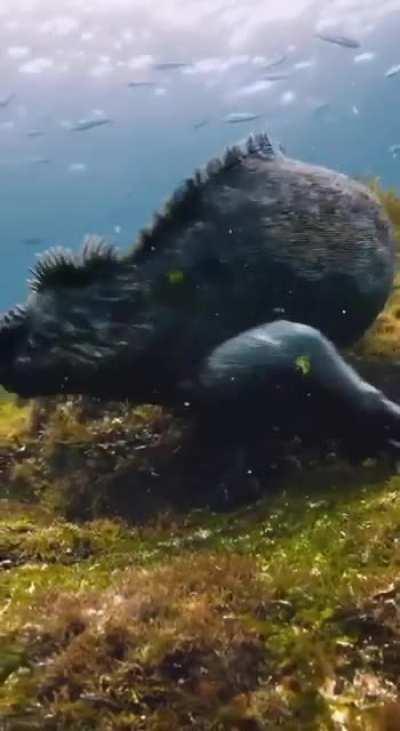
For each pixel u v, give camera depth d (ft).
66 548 3.52
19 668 2.78
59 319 3.52
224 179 3.80
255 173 3.85
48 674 2.74
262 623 2.82
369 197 4.04
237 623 2.80
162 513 3.68
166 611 2.84
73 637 2.82
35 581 3.22
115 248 3.63
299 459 3.72
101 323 3.54
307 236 3.80
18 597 3.09
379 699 2.68
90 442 4.05
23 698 2.71
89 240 3.61
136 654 2.74
